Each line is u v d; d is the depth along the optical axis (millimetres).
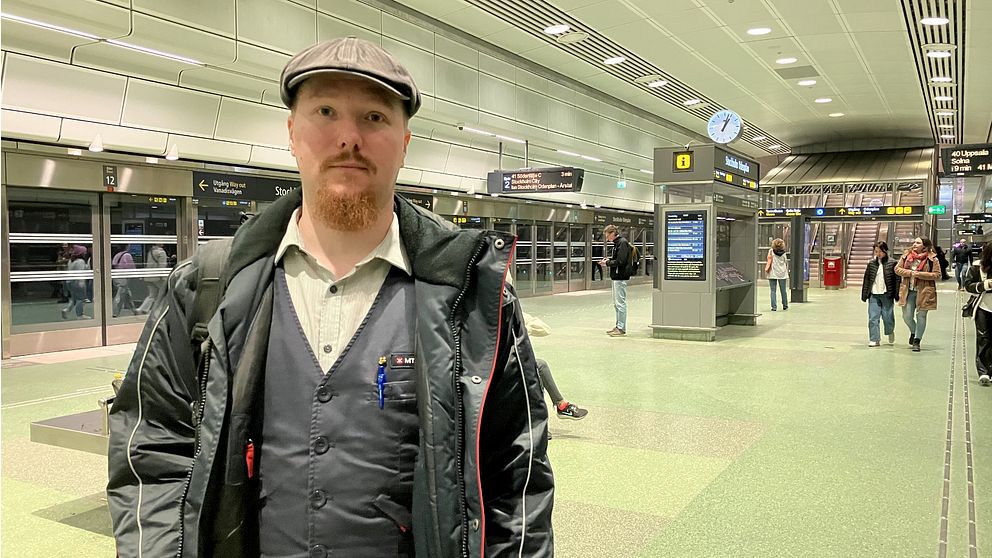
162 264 10773
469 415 1180
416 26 12523
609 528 3617
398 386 1190
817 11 12414
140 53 8828
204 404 1167
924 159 27141
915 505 3930
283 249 1241
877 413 6156
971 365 8602
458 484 1156
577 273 22172
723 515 3793
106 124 9156
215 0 8953
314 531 1149
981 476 4430
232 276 1239
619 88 18969
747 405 6484
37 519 3750
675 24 13164
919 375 7961
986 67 15953
